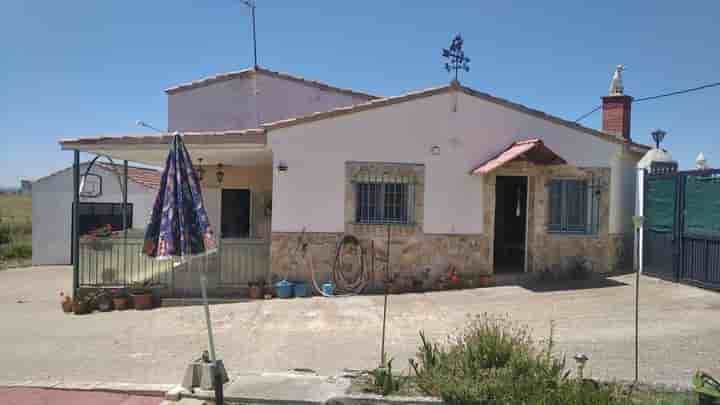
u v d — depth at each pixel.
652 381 5.27
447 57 11.36
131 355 7.02
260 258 11.28
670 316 8.09
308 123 10.84
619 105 13.70
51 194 19.33
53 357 6.98
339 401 4.95
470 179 11.38
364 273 11.01
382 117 11.05
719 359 6.07
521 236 12.83
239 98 14.95
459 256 11.32
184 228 5.23
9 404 5.21
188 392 5.27
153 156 12.51
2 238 25.44
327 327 8.23
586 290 10.25
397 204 11.21
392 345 7.17
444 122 11.27
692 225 10.06
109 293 10.62
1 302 11.78
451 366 5.19
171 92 15.12
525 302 9.49
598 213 11.79
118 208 19.95
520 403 4.48
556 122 11.65
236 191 15.98
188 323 8.79
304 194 10.87
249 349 7.16
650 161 11.41
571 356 6.25
